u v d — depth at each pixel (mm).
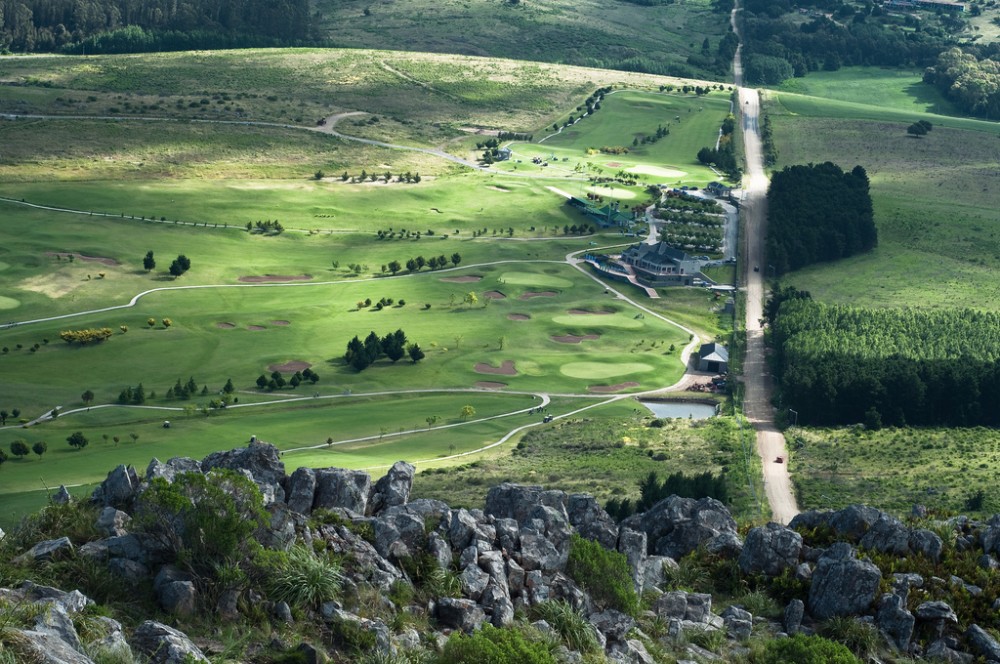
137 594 41656
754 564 58219
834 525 61094
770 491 159875
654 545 61406
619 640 48906
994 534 61156
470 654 41594
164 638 37344
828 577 55406
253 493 45062
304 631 42125
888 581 55688
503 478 153875
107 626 37594
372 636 42062
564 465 167625
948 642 53750
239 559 43125
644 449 184750
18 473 165875
